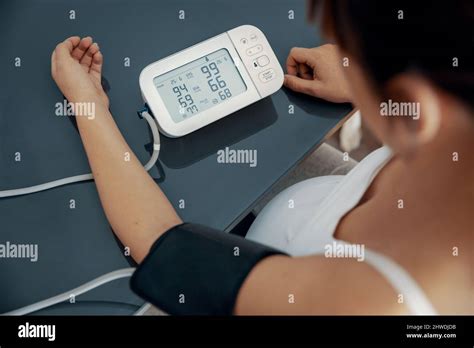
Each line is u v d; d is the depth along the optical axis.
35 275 0.53
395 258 0.35
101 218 0.55
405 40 0.29
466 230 0.34
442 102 0.31
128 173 0.53
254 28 0.60
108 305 0.53
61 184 0.56
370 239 0.38
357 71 0.32
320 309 0.36
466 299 0.33
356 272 0.36
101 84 0.61
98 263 0.54
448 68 0.29
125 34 0.64
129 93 0.61
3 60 0.61
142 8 0.65
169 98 0.57
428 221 0.35
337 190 0.51
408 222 0.36
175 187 0.57
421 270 0.34
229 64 0.59
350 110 0.62
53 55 0.59
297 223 0.55
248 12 0.66
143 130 0.59
